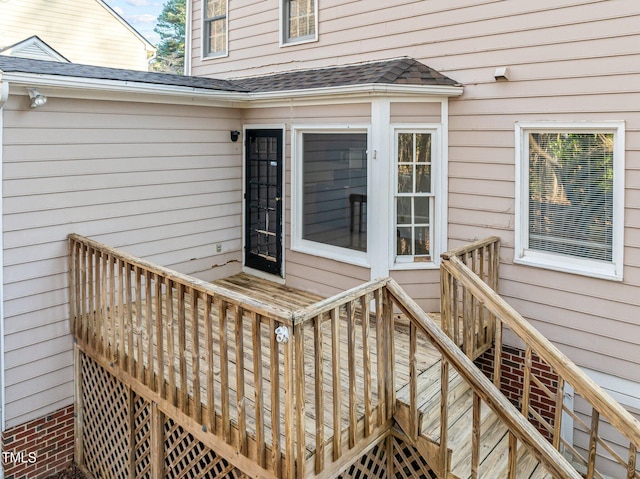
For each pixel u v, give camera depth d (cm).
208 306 334
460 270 398
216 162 652
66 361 512
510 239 502
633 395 434
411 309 332
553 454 270
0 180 449
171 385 380
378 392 348
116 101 533
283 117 624
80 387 517
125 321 456
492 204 511
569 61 454
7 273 461
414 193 539
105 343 459
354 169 562
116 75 528
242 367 314
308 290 627
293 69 725
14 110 455
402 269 542
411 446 358
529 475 345
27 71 433
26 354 480
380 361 346
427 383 393
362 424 337
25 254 473
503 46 494
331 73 610
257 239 687
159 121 579
